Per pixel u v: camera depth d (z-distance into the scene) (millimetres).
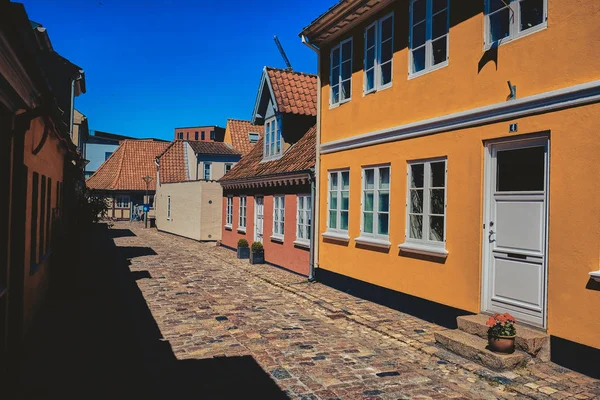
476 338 6348
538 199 6152
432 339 6980
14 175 5836
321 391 5133
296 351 6492
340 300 9773
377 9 9383
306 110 15117
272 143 16047
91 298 9664
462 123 7238
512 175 6570
